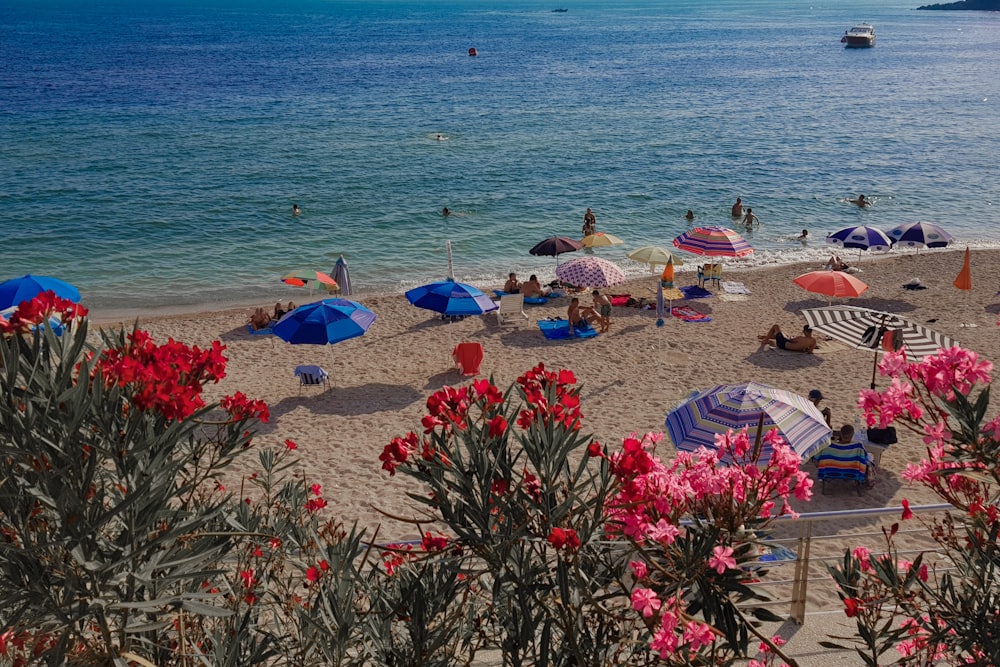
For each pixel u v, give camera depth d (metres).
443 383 17.86
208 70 106.94
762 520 3.14
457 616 3.54
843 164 48.94
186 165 49.84
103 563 2.70
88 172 47.66
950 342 14.68
